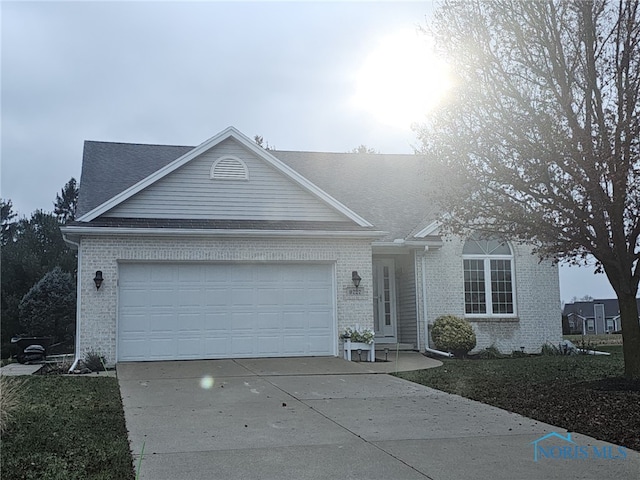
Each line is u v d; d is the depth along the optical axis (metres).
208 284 15.59
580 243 11.00
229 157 16.30
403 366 15.01
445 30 11.32
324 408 9.86
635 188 10.41
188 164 16.05
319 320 16.23
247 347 15.68
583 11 10.62
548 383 12.05
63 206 52.66
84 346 14.54
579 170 10.43
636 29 10.40
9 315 28.23
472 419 9.12
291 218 16.53
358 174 21.69
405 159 22.91
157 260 15.15
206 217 16.00
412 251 18.94
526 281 19.30
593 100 10.86
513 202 11.09
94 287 14.70
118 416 9.02
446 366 15.03
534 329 19.16
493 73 11.13
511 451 7.37
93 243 14.81
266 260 15.84
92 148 20.20
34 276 30.97
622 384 11.08
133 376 12.75
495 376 13.24
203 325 15.45
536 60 11.01
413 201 20.64
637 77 10.36
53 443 7.42
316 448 7.44
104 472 6.39
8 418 8.38
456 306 18.77
